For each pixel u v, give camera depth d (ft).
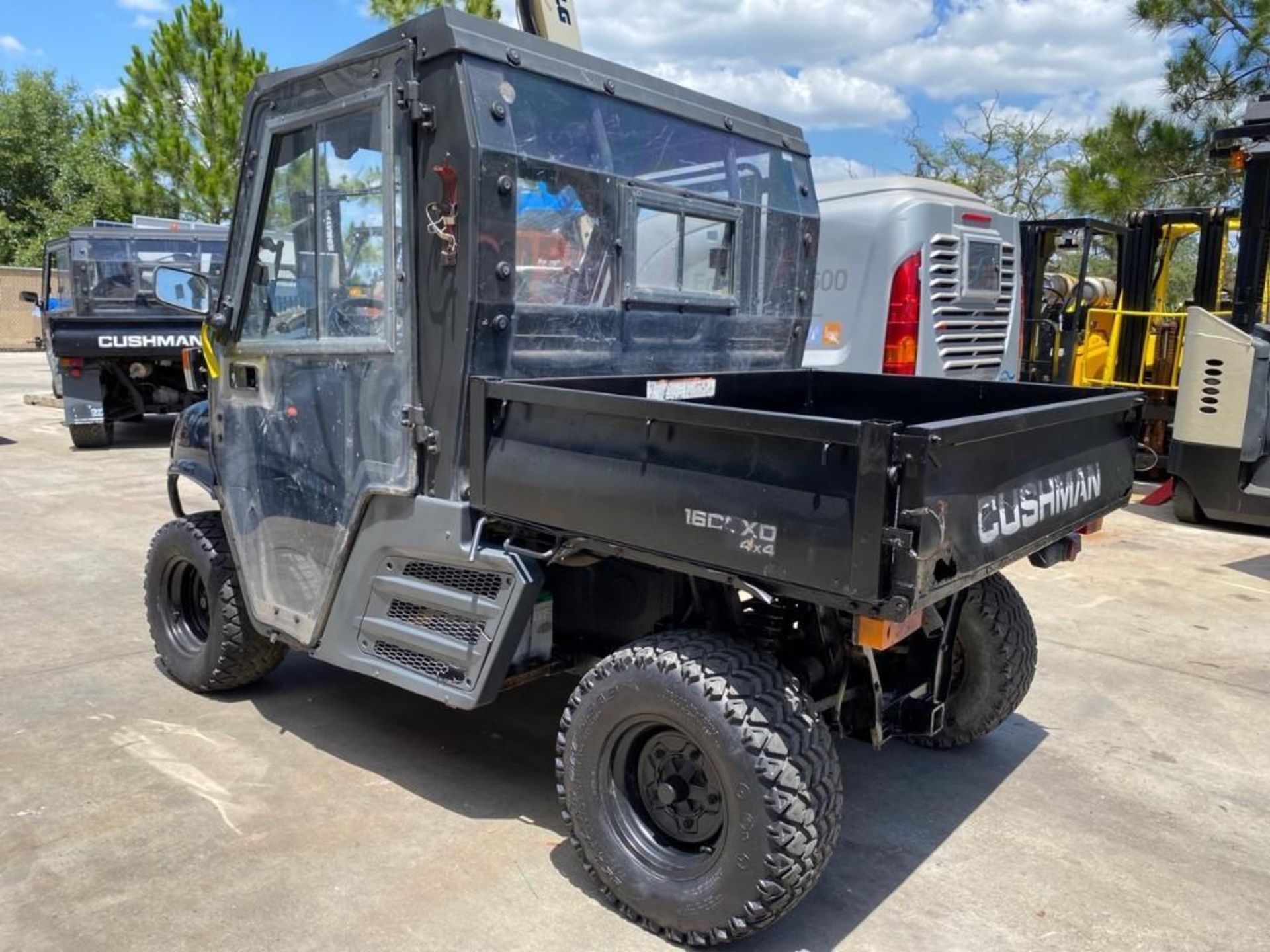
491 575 10.19
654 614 10.87
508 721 13.88
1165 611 19.26
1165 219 32.63
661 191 12.03
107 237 36.17
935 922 9.56
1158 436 33.12
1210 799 12.13
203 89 73.00
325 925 9.20
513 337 10.37
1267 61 42.22
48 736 13.07
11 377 65.67
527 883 9.96
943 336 24.86
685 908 8.85
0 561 21.63
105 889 9.69
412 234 10.26
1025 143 83.87
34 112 117.08
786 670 9.01
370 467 10.95
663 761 9.33
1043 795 12.19
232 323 12.53
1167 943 9.32
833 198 25.00
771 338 14.38
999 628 12.48
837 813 8.71
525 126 10.30
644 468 8.81
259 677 14.39
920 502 7.42
